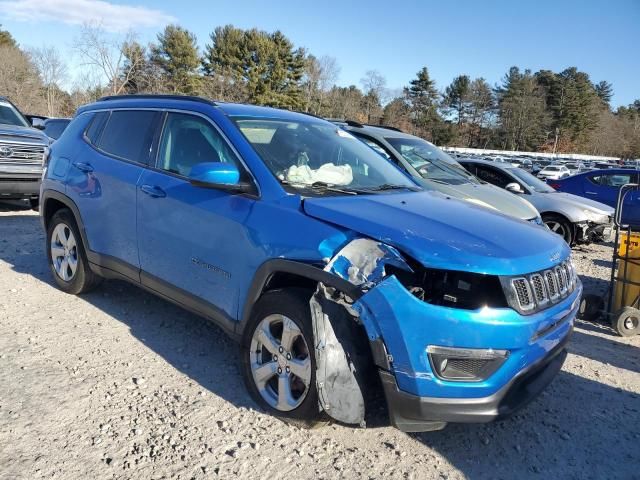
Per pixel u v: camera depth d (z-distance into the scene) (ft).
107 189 14.97
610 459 10.58
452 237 9.69
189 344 14.23
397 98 287.89
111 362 12.96
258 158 11.91
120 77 143.84
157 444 9.93
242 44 184.96
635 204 41.55
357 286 9.38
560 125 305.12
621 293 18.76
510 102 304.30
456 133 285.43
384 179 13.76
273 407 10.84
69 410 10.82
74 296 17.17
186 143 13.51
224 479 9.13
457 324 8.89
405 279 9.65
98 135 16.33
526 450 10.66
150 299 17.40
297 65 195.31
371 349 9.34
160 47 178.50
